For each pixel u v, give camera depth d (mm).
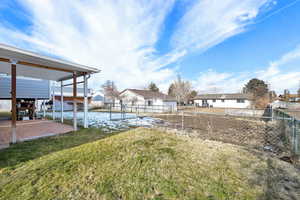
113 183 2191
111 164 2785
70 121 8188
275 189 2078
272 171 2598
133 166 2732
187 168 2691
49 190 1983
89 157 3078
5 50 3477
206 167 2740
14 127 3947
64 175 2357
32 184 2102
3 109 14391
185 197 1915
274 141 4676
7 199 1799
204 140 4668
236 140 4809
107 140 4402
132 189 2064
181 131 6070
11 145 3801
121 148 3680
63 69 5328
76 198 1852
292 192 2018
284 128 4840
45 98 10141
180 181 2273
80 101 5906
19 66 5434
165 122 8836
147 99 18594
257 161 3025
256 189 2080
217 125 7848
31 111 8883
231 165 2832
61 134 5059
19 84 8945
